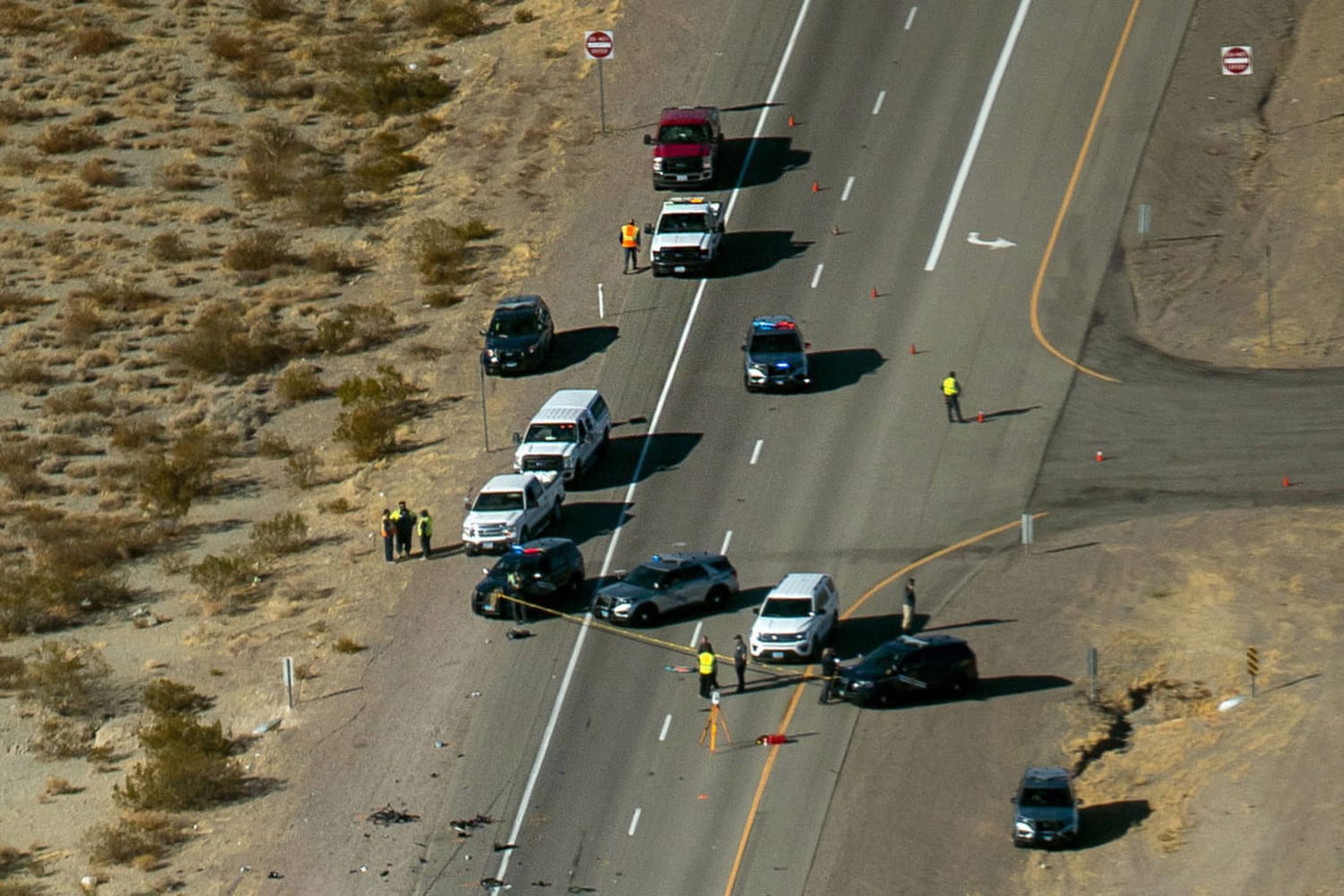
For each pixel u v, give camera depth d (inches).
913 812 7342.5
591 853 7327.8
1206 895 6692.9
